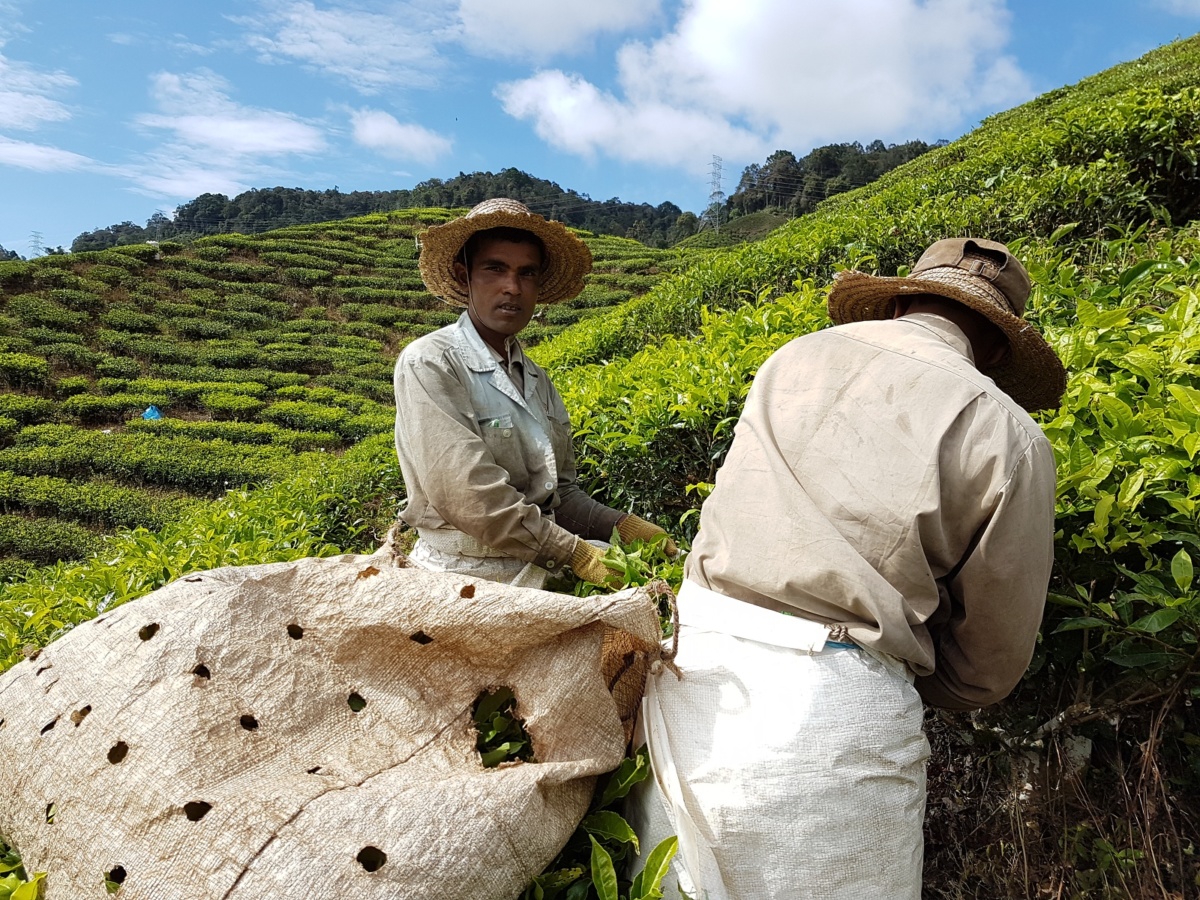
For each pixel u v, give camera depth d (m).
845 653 1.55
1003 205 4.75
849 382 1.70
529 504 2.25
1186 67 9.95
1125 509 1.79
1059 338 2.47
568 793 1.51
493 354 2.44
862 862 1.45
